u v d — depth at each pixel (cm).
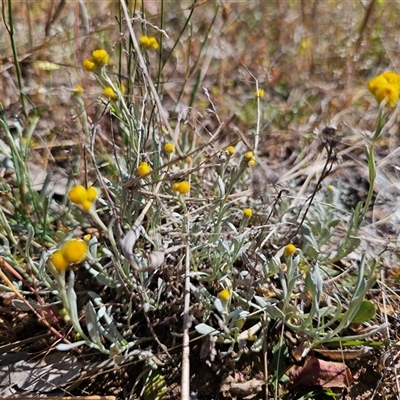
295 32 87
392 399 44
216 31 83
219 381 44
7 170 58
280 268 43
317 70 82
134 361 44
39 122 65
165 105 72
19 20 77
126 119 50
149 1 85
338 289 49
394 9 93
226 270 46
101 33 76
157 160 49
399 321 48
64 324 46
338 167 64
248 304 44
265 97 76
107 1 80
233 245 46
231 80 78
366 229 58
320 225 52
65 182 57
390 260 54
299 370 44
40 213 52
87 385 43
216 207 50
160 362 44
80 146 59
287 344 46
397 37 88
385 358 44
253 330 45
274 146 68
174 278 47
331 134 44
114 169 55
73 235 50
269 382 44
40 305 43
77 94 52
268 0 90
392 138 70
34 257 50
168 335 45
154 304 46
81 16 78
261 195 53
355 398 44
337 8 92
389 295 50
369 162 43
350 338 42
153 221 45
